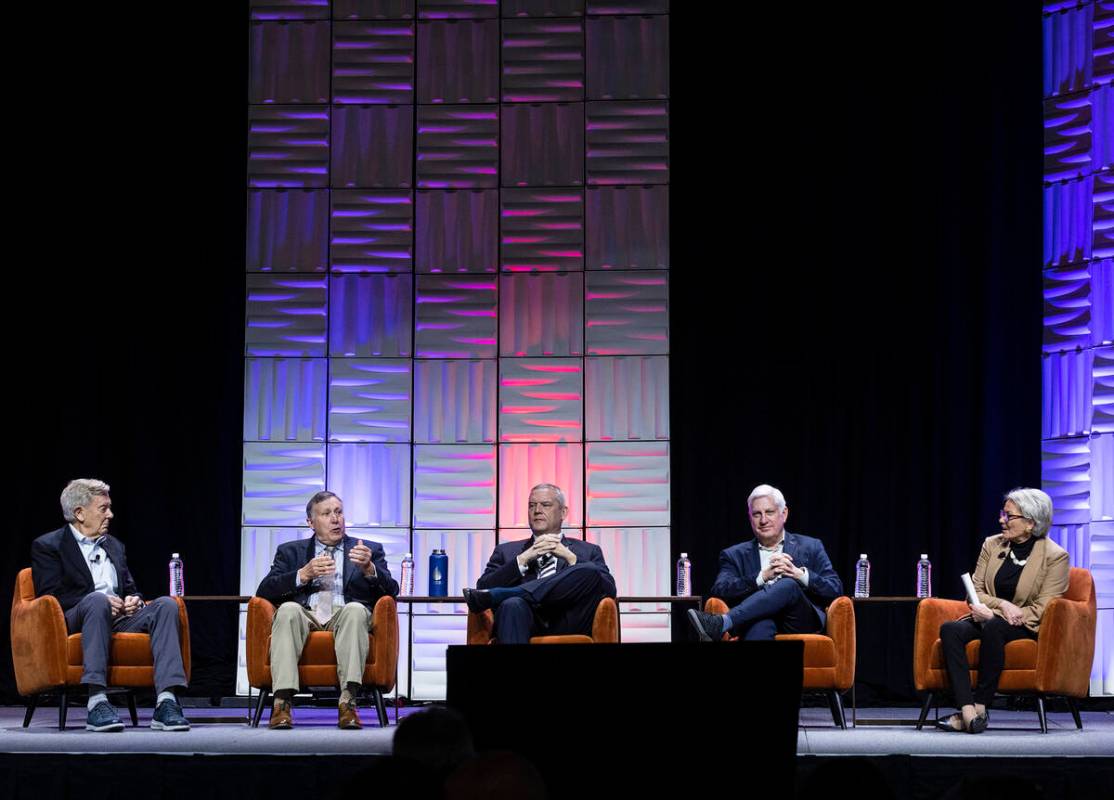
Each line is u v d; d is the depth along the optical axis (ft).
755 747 16.16
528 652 16.06
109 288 39.93
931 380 38.42
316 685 30.45
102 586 31.07
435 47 40.98
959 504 37.70
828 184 39.42
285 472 40.04
